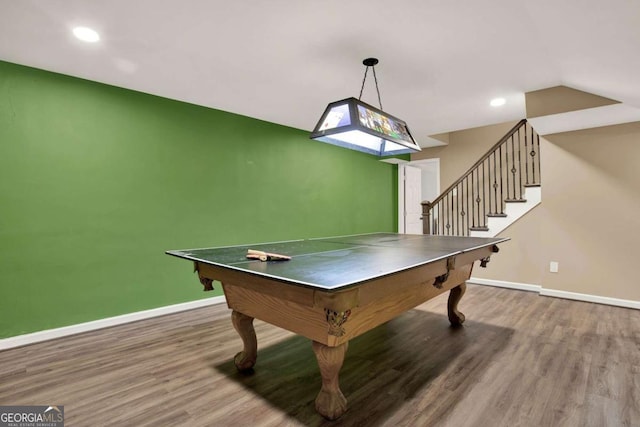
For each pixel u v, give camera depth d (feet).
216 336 9.60
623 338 9.14
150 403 6.24
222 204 13.20
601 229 12.42
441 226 20.58
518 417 5.75
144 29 7.40
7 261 8.82
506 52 8.43
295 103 12.46
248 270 5.74
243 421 5.70
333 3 6.49
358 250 8.39
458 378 7.10
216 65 9.24
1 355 8.34
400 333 9.73
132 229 10.93
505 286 14.98
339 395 5.85
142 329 10.19
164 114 11.68
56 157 9.53
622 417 5.71
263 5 6.55
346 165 18.72
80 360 8.05
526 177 16.30
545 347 8.63
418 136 18.08
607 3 5.49
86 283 10.05
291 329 6.11
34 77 9.20
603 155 12.37
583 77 9.26
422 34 7.61
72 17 6.90
